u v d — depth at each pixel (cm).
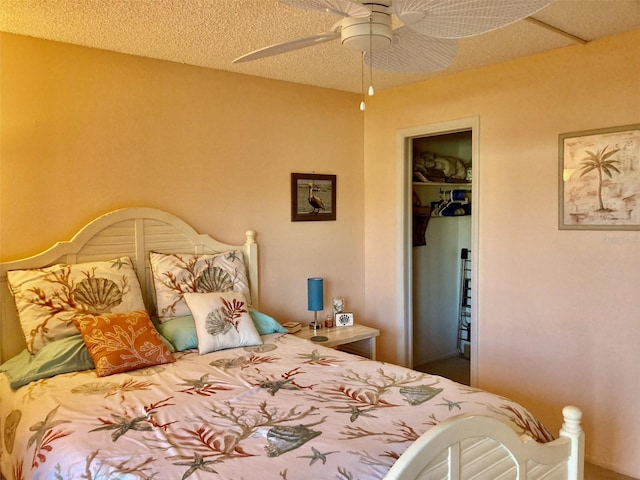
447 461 147
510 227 327
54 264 270
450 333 506
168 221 311
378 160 412
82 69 281
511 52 304
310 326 374
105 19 242
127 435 169
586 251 293
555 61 301
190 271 303
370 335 364
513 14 148
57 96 273
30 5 225
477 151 341
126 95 297
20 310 245
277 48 194
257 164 356
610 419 288
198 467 146
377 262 418
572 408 189
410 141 397
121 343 240
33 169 267
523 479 170
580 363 298
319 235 395
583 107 291
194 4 225
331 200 400
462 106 349
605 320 287
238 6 227
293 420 178
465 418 151
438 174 460
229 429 171
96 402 198
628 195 274
